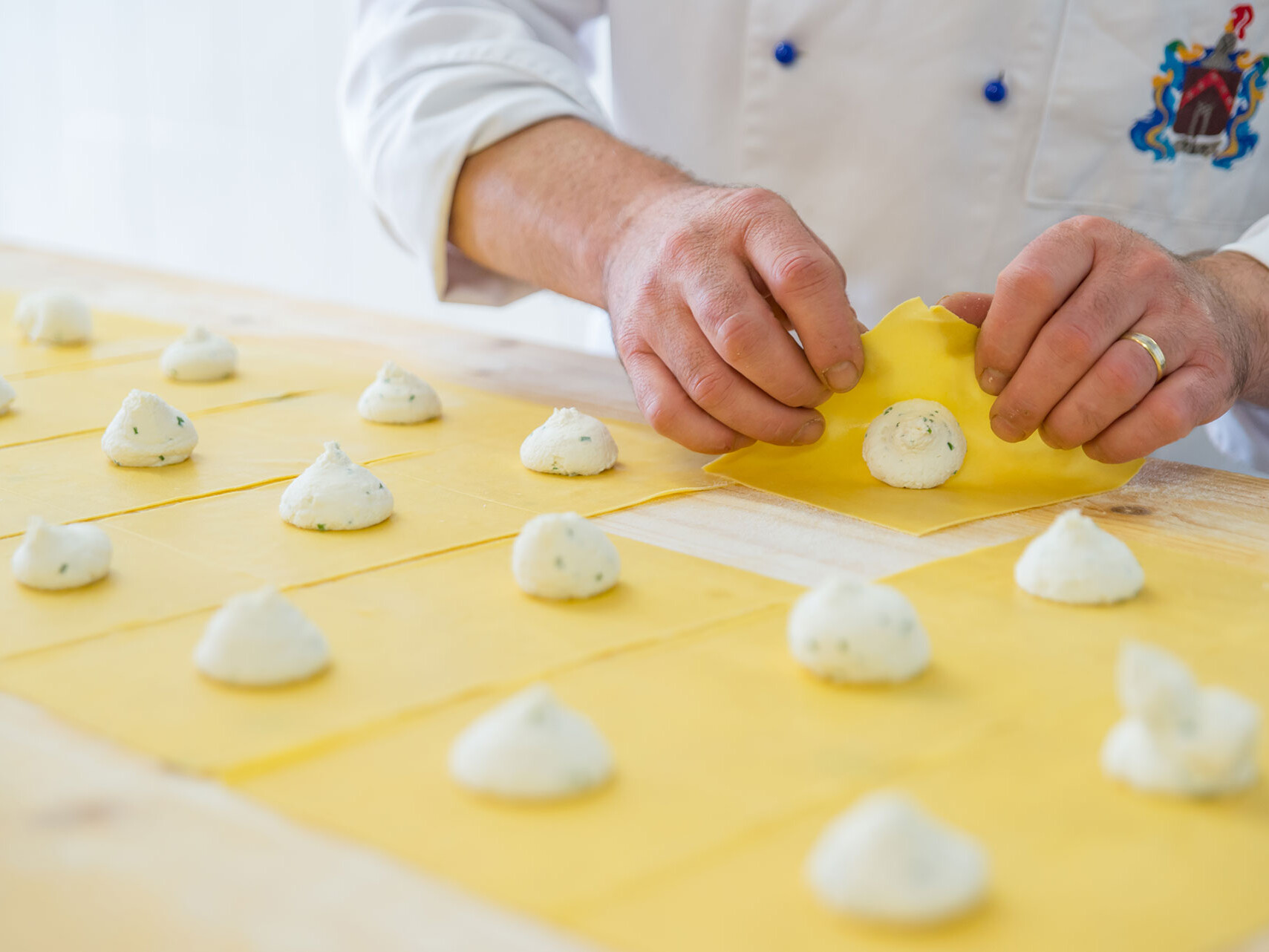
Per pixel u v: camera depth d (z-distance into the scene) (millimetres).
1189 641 822
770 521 1069
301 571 932
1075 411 1087
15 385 1474
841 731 695
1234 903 542
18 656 771
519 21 1694
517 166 1477
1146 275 1104
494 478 1178
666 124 1812
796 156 1728
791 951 509
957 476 1175
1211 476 1205
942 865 533
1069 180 1646
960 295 1222
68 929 509
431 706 716
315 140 3414
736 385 1127
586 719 667
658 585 915
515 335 3377
